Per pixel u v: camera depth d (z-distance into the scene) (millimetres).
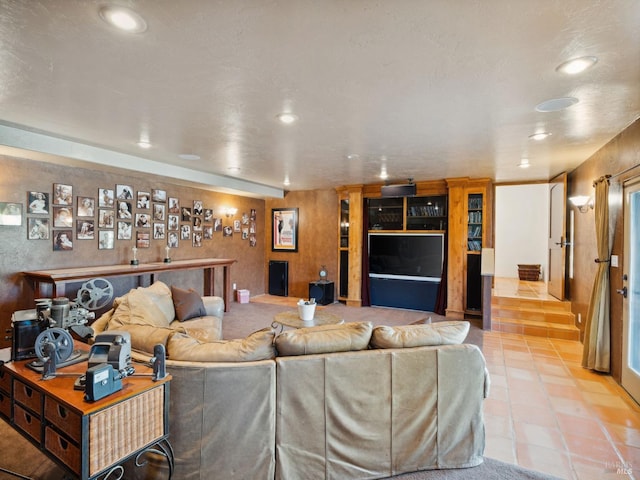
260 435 1865
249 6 1488
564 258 5289
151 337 2096
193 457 1841
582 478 2064
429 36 1714
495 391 3215
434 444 2107
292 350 1977
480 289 5941
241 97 2514
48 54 1914
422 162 4652
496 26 1622
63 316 2004
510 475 2084
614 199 3494
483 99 2494
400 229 6664
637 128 2947
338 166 4984
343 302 7266
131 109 2771
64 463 1532
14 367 1841
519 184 6246
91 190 4711
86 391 1480
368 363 2014
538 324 5020
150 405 1676
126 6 1489
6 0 1443
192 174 5398
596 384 3361
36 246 4160
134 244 5289
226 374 1826
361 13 1534
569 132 3281
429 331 2213
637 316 3123
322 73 2125
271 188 7344
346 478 1992
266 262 8180
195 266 5641
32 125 3219
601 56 1885
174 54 1911
